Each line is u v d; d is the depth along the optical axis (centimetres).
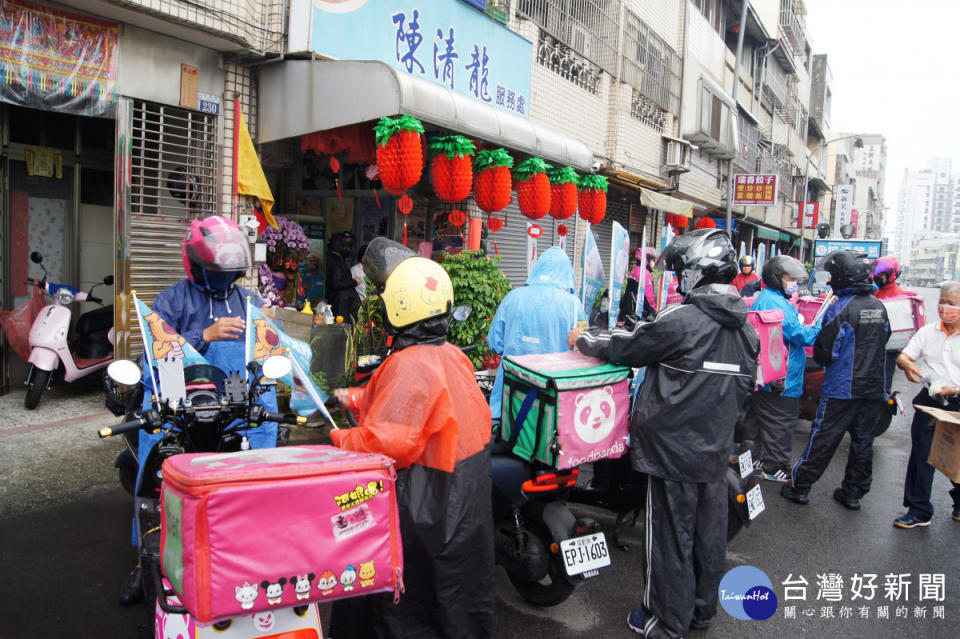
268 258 755
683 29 1562
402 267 263
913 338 521
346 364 612
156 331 297
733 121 1662
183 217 610
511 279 1098
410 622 257
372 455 210
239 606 179
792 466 648
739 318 322
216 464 195
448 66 793
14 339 616
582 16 1135
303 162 930
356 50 664
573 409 320
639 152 1398
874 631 363
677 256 345
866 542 482
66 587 344
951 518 540
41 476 466
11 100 495
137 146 586
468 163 644
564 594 350
